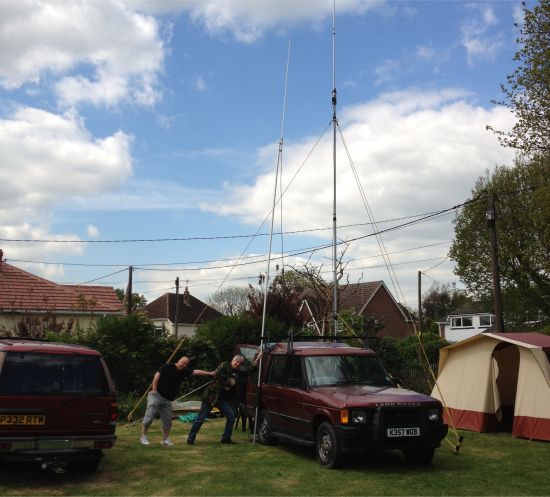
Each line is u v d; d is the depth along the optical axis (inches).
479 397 529.7
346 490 304.0
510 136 683.4
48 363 312.8
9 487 301.0
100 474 336.2
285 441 455.5
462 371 555.5
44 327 777.6
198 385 748.6
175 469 351.6
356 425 345.1
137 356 689.0
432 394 579.2
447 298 2970.0
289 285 1107.3
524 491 308.0
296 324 1033.5
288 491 301.1
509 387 593.9
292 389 408.2
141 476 332.5
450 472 353.4
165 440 438.0
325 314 860.0
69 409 308.5
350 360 415.2
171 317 1923.0
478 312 2098.9
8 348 307.9
